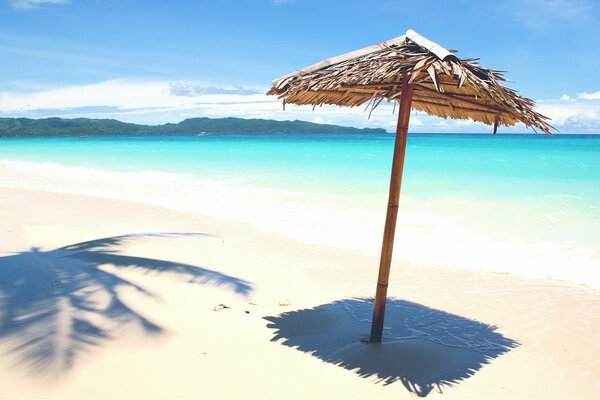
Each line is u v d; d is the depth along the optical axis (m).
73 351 3.89
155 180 19.55
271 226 10.45
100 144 60.31
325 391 3.72
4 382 3.50
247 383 3.77
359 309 5.68
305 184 17.52
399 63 3.61
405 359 4.29
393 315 5.53
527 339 4.93
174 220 11.00
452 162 26.52
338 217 11.49
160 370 3.85
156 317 4.72
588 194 14.41
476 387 3.90
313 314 5.40
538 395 3.81
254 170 23.05
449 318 5.48
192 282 6.00
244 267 7.10
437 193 15.09
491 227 10.30
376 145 49.91
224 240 8.94
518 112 3.64
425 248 8.76
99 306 4.74
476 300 6.11
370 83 3.94
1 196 14.58
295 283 6.57
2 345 3.91
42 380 3.56
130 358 3.96
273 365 4.09
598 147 42.19
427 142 59.72
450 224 10.66
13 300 4.76
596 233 9.59
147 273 6.03
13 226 9.16
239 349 4.33
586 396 3.82
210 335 4.55
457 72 3.29
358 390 3.76
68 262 6.24
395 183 4.19
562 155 31.56
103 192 16.06
